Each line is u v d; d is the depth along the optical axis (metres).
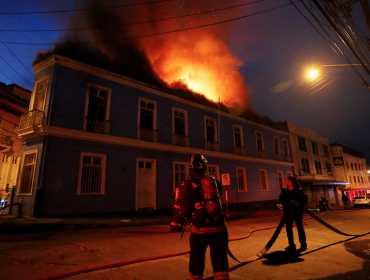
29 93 19.45
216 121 18.47
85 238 6.25
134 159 13.07
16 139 16.91
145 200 13.20
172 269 3.53
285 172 24.31
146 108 14.30
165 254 4.30
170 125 15.25
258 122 22.45
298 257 4.26
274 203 21.62
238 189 18.80
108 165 12.02
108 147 12.19
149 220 10.56
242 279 3.20
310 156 28.55
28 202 10.22
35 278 3.12
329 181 29.98
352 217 12.03
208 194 2.17
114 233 7.31
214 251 2.13
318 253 4.52
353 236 6.14
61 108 10.99
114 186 12.02
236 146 19.61
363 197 27.52
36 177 10.22
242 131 20.55
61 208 10.27
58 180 10.38
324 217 12.25
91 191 11.38
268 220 11.67
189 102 16.72
